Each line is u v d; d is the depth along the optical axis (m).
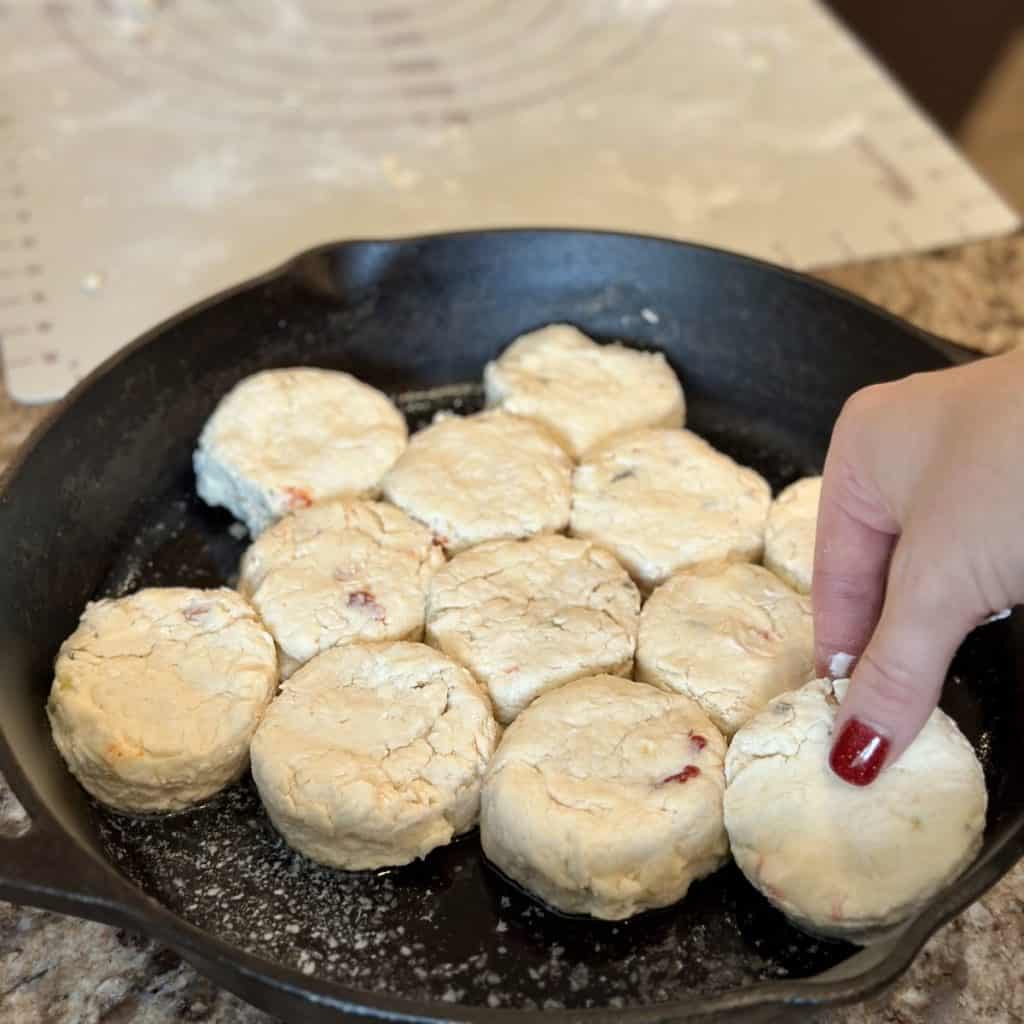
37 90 0.59
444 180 0.55
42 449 0.35
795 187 0.55
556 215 0.53
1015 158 0.83
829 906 0.28
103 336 0.46
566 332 0.45
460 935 0.31
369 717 0.33
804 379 0.44
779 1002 0.23
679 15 0.66
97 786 0.32
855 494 0.28
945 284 0.50
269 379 0.42
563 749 0.32
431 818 0.31
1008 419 0.24
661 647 0.35
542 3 0.66
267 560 0.37
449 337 0.46
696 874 0.31
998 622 0.36
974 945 0.31
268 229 0.52
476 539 0.39
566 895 0.30
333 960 0.30
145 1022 0.29
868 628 0.31
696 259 0.43
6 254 0.50
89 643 0.34
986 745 0.34
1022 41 0.88
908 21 0.89
